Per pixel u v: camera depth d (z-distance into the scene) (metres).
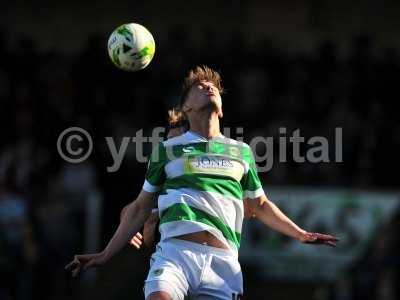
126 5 55.66
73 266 20.09
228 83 48.16
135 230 20.31
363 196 40.34
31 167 41.97
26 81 49.28
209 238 19.56
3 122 46.41
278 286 40.28
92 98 47.34
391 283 38.94
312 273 40.31
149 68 48.81
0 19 55.56
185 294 19.33
